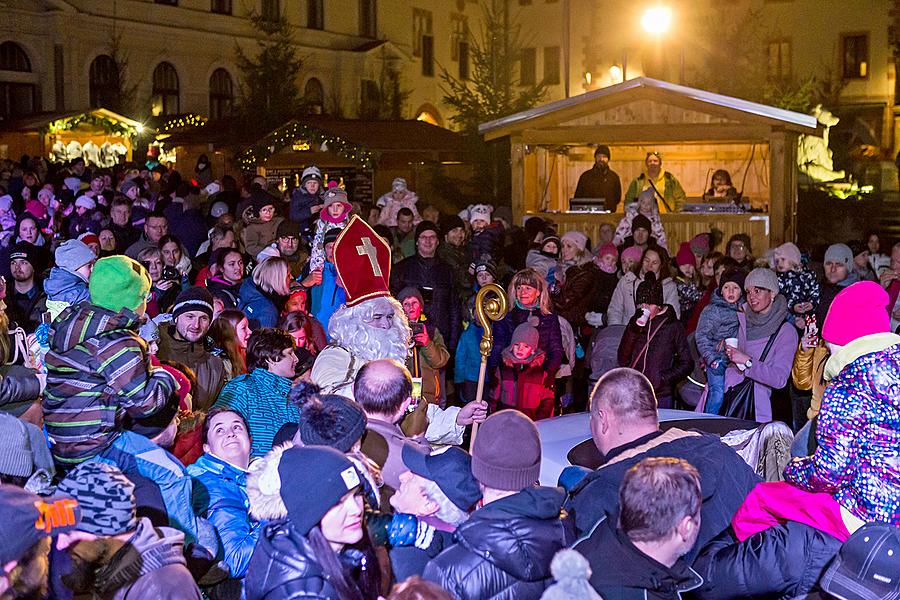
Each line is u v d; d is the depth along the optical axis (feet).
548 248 34.22
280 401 17.71
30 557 9.60
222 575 14.01
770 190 48.16
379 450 13.71
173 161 98.68
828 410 13.35
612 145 59.57
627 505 11.30
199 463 15.19
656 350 25.66
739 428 19.70
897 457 12.98
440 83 148.56
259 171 72.08
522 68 149.18
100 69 106.32
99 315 14.73
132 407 14.57
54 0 100.83
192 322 19.89
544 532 11.09
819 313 23.04
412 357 22.94
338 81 132.57
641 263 31.71
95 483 10.78
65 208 51.24
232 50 119.44
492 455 11.68
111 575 10.75
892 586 11.87
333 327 18.22
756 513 13.32
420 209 60.59
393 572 12.55
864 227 81.97
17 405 15.80
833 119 94.63
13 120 94.63
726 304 25.21
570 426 19.84
